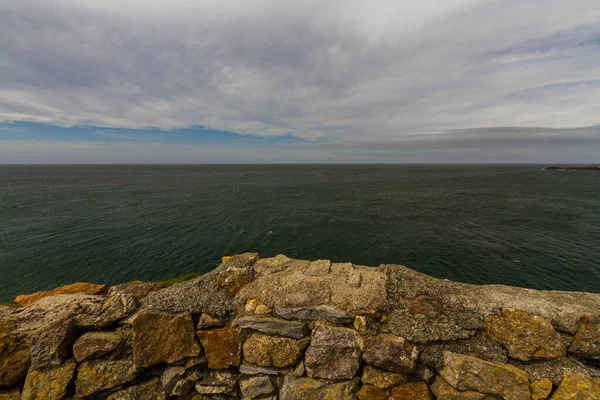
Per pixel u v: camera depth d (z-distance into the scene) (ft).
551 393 12.03
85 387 13.74
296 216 138.62
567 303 14.12
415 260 81.71
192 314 15.28
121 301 15.40
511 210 149.59
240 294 15.72
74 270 77.00
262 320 14.70
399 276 15.65
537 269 74.38
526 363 12.96
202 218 134.21
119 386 14.05
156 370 14.74
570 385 11.93
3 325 13.87
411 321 13.97
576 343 13.03
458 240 98.22
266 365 14.46
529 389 12.07
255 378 14.44
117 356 14.35
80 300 15.81
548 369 12.66
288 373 14.28
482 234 105.19
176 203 177.88
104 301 15.84
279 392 14.25
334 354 13.91
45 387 13.47
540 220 126.11
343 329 14.10
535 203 171.12
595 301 14.24
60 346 13.76
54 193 226.79
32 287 68.90
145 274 75.20
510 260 80.07
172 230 113.19
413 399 13.05
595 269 73.67
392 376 13.38
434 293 14.71
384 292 14.80
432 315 14.08
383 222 124.88
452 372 12.71
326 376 13.85
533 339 13.08
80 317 14.73
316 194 224.33
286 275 16.57
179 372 14.53
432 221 126.21
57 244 95.55
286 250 91.71
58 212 147.64
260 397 14.29
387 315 14.34
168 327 14.62
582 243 93.25
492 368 12.34
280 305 14.93
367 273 16.26
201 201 186.70
